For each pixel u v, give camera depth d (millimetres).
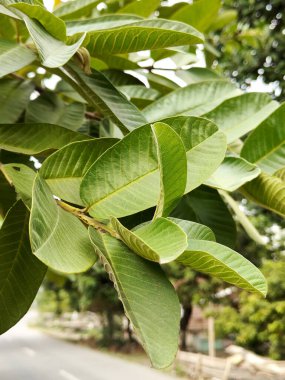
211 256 181
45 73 473
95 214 234
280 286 2500
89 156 252
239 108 349
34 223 186
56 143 299
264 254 2893
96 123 408
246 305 2598
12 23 382
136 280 200
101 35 292
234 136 338
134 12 485
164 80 468
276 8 1622
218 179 289
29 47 319
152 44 299
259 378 3244
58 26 277
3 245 262
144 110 360
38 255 180
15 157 335
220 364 3059
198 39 294
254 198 310
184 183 207
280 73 1660
